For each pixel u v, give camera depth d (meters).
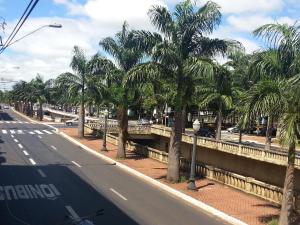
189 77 24.80
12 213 17.83
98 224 16.56
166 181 26.23
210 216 18.80
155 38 24.84
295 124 15.45
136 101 35.56
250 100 16.03
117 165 33.12
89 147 43.59
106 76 34.91
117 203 20.25
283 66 17.00
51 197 20.94
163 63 24.58
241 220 17.98
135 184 25.50
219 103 48.25
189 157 47.53
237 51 24.83
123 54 33.75
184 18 24.27
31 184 23.94
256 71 17.77
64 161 33.62
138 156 37.97
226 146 38.91
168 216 18.34
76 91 51.31
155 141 57.19
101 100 44.78
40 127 71.38
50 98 96.56
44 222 16.59
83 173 28.47
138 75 24.25
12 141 46.75
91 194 21.98
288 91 15.46
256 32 16.88
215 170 26.92
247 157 35.59
